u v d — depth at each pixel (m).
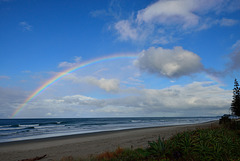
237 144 7.84
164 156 6.88
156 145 7.72
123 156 7.62
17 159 10.95
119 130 33.66
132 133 24.94
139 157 7.21
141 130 30.80
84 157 8.53
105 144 14.63
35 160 9.96
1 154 12.66
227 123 15.31
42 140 21.25
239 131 11.88
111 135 24.30
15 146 17.02
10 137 25.58
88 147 13.73
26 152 13.42
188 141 7.71
